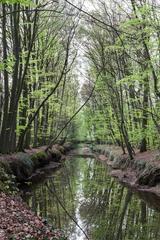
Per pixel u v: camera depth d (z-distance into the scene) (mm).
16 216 13617
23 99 30594
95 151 73438
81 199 21781
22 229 12016
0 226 11742
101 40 35406
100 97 48000
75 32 37219
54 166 39250
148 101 30203
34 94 31234
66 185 27109
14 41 25484
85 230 15102
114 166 38406
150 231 15172
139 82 25828
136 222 16688
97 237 14172
